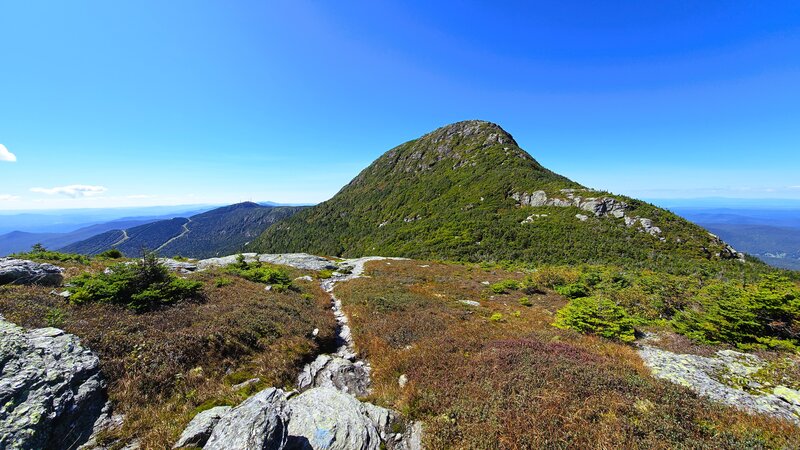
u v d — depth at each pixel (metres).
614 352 11.93
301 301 18.69
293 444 6.68
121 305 11.76
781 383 9.48
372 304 19.77
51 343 7.78
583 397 7.64
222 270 24.61
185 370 8.95
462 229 96.06
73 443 6.11
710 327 13.41
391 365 11.46
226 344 10.55
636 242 66.94
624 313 15.00
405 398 9.02
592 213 82.12
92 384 7.27
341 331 16.06
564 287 26.17
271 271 23.23
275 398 7.84
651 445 5.92
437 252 84.25
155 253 14.32
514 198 109.88
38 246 21.77
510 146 152.00
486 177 132.38
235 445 5.50
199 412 7.43
